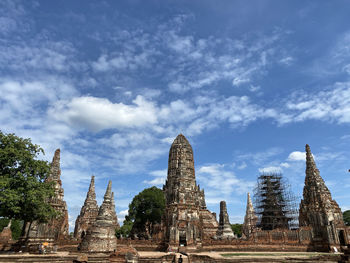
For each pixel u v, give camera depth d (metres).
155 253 46.25
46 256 32.84
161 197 87.56
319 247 58.28
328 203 62.78
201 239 52.91
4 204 33.94
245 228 98.12
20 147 38.19
